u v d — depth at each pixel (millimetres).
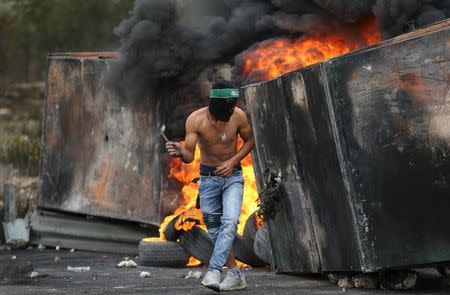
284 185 16438
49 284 16984
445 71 13789
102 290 16047
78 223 23484
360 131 14383
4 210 24094
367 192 14391
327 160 14984
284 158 16266
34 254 22375
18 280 17516
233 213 15391
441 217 13906
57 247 23484
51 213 24500
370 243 14414
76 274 18438
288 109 15828
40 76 54344
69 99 24297
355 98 14398
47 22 42281
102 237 22844
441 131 13828
